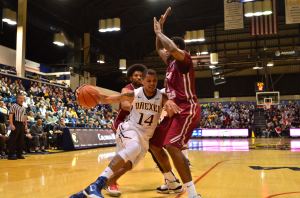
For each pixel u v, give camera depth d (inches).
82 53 839.1
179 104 112.6
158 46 130.4
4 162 268.2
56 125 433.1
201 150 418.6
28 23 658.2
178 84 113.8
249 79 1125.1
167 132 112.9
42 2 639.1
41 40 810.8
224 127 1037.8
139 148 111.8
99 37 865.5
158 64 962.7
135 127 117.0
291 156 305.1
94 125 553.6
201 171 199.8
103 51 890.1
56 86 621.0
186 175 107.3
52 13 667.4
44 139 397.7
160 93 119.3
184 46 120.6
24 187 144.2
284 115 1025.5
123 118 140.5
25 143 367.9
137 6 773.3
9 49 665.6
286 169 205.3
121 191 135.0
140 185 150.4
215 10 951.0
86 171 204.8
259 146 497.4
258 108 1077.8
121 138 116.1
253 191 130.8
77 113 570.3
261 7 519.8
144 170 208.2
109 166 103.1
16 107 301.0
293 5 500.1
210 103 1148.5
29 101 457.4
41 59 866.1
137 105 117.3
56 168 222.1
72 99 624.1
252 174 183.6
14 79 508.7
